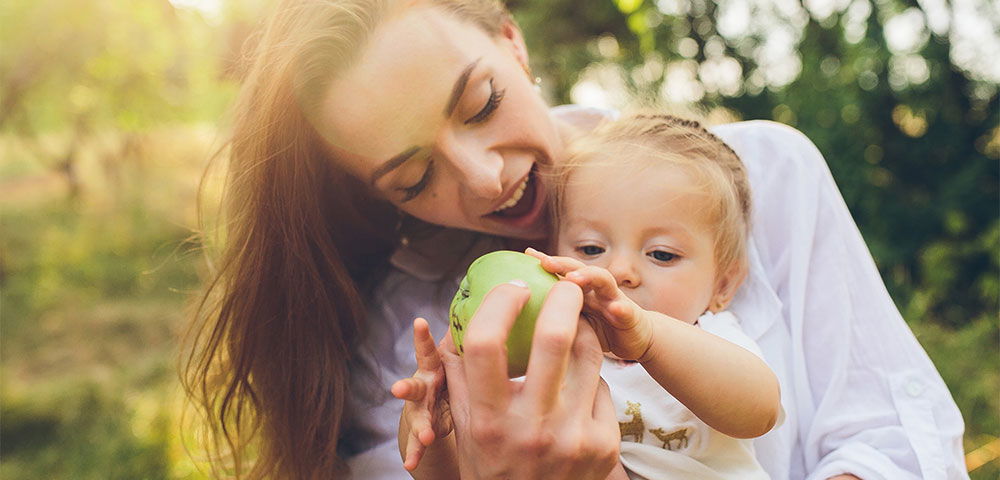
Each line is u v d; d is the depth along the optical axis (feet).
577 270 3.13
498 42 4.62
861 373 4.47
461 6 4.52
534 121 4.49
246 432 5.38
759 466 4.04
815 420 4.43
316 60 4.22
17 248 32.12
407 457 3.18
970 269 14.98
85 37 24.06
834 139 15.47
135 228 34.47
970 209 15.14
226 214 5.08
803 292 4.63
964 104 15.21
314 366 4.96
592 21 19.75
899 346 4.53
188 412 7.51
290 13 4.51
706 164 4.33
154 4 22.68
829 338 4.54
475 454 2.92
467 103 4.21
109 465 12.57
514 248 5.12
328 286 5.05
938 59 14.85
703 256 4.22
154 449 12.61
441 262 5.27
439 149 4.25
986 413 11.43
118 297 25.54
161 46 23.77
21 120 30.81
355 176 4.74
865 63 15.31
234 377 5.13
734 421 3.45
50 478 12.69
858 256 4.75
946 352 12.96
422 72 4.11
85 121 31.55
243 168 4.87
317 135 4.66
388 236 5.46
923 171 15.52
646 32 14.79
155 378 16.96
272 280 4.95
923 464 4.11
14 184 50.06
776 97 16.79
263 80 4.66
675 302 4.13
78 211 38.22
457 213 4.60
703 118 5.24
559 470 2.84
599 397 3.09
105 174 39.52
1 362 19.65
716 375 3.36
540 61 19.76
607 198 4.24
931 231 15.34
